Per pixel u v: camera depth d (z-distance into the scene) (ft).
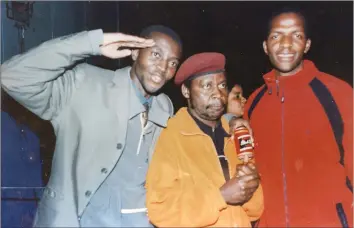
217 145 7.32
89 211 6.92
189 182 7.04
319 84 7.47
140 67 7.16
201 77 7.27
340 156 7.34
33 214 7.80
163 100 7.31
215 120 7.38
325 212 7.29
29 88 6.38
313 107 7.41
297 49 7.48
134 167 7.10
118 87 7.13
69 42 6.38
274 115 7.51
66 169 6.88
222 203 6.84
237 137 7.17
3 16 8.11
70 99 6.96
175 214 6.90
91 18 8.11
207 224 6.89
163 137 7.23
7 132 7.95
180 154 7.15
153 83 7.17
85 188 6.84
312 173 7.33
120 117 7.01
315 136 7.36
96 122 6.97
